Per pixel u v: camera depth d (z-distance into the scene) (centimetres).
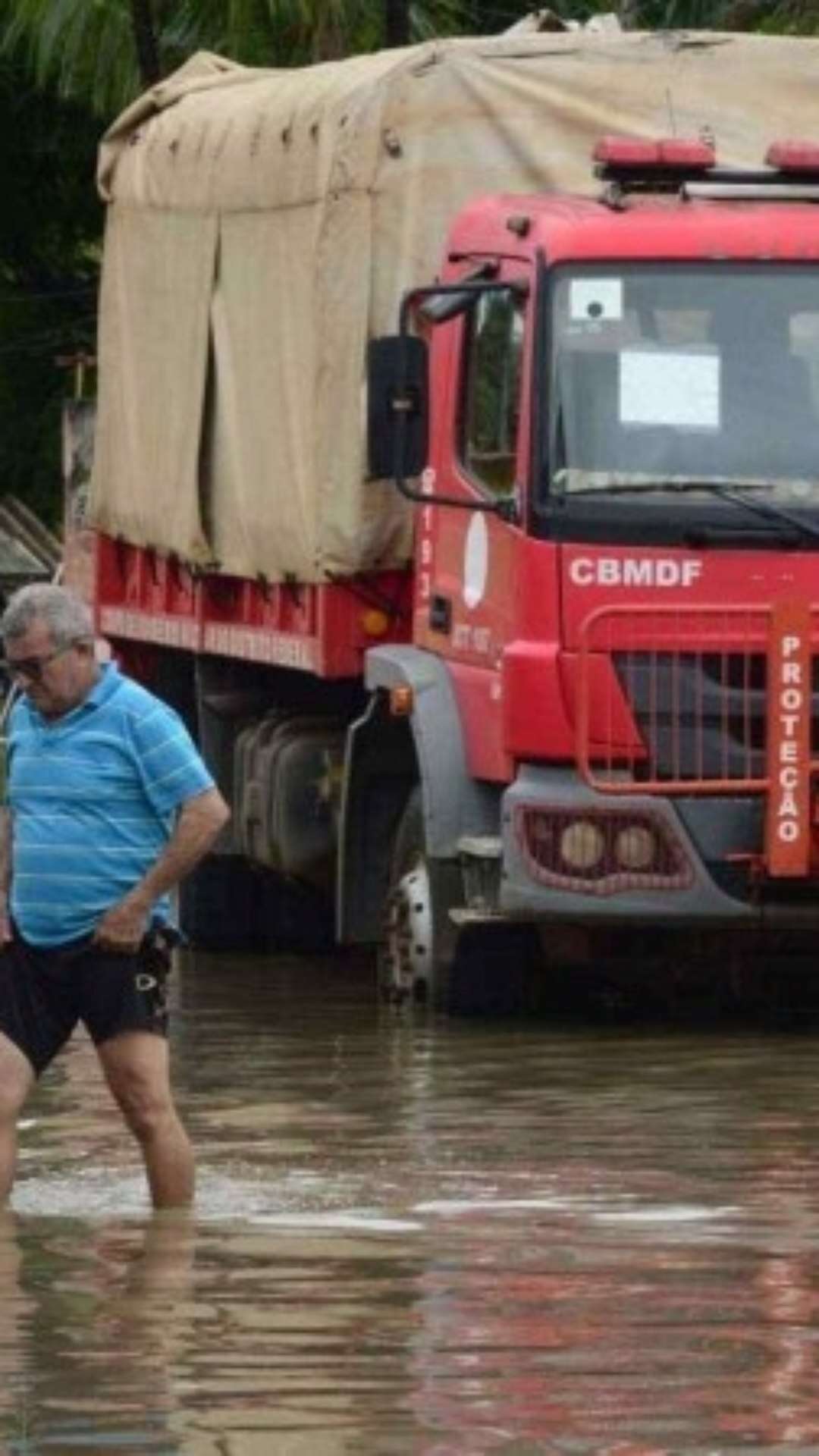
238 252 3672
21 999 2147
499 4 5600
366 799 3338
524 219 3070
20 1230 2030
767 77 3388
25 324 6962
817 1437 1481
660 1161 2291
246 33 5162
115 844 2138
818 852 2938
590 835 2966
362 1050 2938
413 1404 1548
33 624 2133
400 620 3403
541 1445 1470
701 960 3144
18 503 6228
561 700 2975
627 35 3394
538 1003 3198
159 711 2147
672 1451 1457
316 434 3388
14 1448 1471
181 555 3828
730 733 2972
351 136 3362
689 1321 1723
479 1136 2423
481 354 3112
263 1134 2447
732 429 2994
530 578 2980
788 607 2950
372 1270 1873
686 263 3009
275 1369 1622
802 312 3017
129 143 4141
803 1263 1886
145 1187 2208
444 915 3158
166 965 2156
